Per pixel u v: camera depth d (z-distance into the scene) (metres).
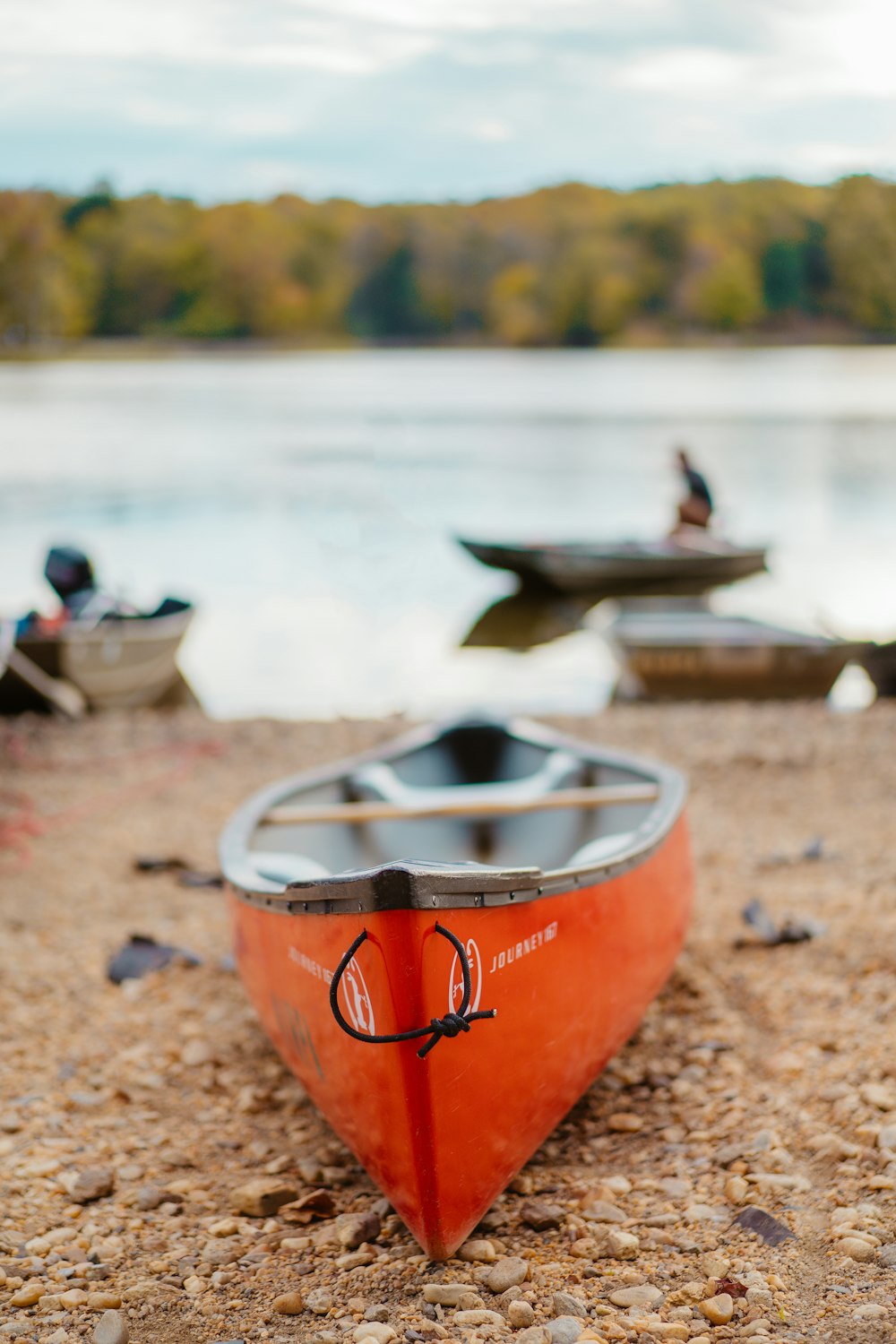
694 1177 3.57
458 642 15.05
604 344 108.94
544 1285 3.11
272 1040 3.96
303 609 16.66
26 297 107.56
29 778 8.72
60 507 26.34
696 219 104.81
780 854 6.52
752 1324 2.88
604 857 3.77
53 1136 4.00
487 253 112.81
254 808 4.90
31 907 6.27
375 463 34.06
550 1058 3.46
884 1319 2.85
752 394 59.31
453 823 5.27
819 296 100.62
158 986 5.22
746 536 22.34
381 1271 3.22
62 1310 3.05
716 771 8.38
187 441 39.97
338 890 3.13
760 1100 3.98
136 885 6.59
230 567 19.67
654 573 14.98
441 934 3.03
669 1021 4.65
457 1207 3.23
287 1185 3.62
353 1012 3.22
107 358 110.06
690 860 4.67
